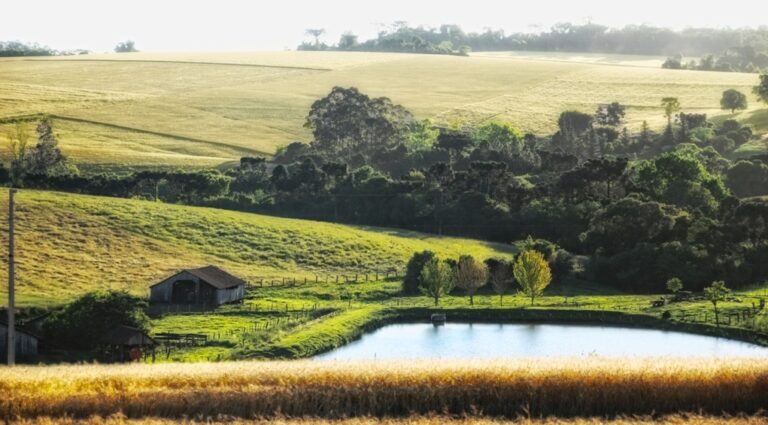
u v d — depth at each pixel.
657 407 47.91
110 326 78.31
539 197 167.50
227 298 109.12
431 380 48.78
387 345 87.69
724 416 45.91
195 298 107.06
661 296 117.81
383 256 141.00
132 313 79.94
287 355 77.56
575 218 155.62
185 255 132.75
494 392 48.12
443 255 142.00
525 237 157.62
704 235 134.25
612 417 47.38
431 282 113.56
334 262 136.75
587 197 162.38
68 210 143.88
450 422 44.03
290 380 49.56
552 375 48.62
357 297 116.62
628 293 127.00
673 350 82.44
